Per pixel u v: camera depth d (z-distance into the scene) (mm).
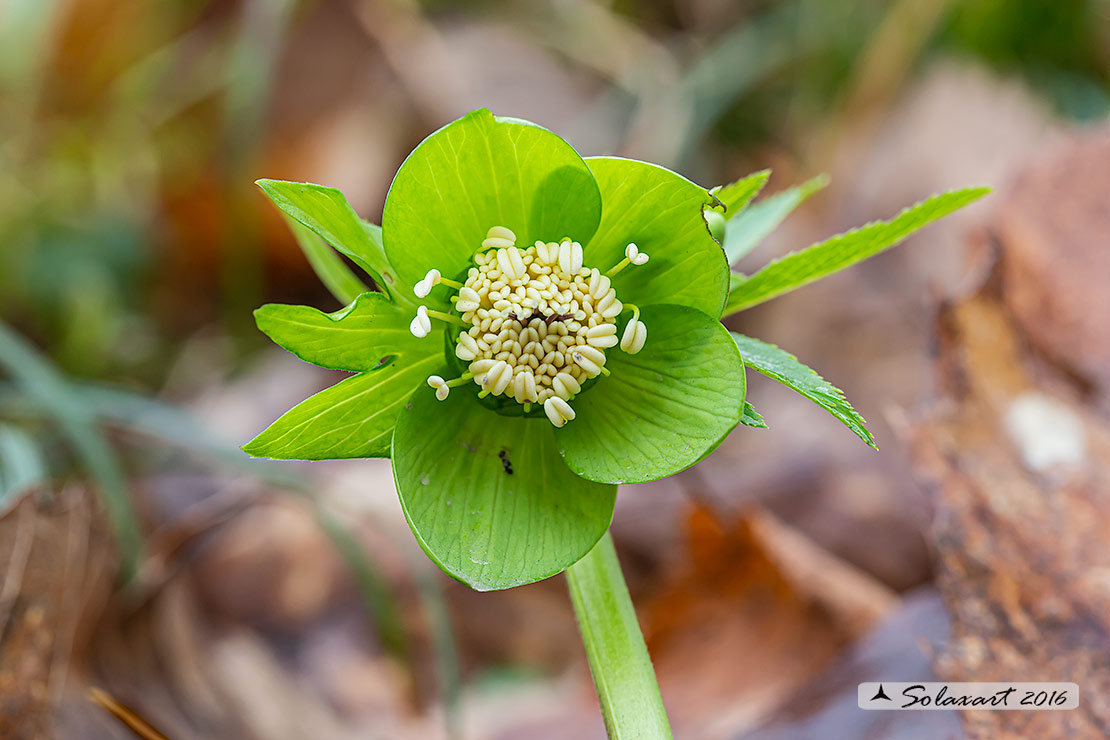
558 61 709
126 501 374
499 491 302
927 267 561
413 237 301
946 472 358
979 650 338
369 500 446
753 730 349
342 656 411
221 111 662
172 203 649
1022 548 347
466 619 427
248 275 604
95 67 698
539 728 386
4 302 597
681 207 299
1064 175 393
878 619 385
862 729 342
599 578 314
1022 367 374
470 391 307
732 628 391
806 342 561
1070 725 329
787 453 466
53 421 425
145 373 595
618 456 301
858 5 689
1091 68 704
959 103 653
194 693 383
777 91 719
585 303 301
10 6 689
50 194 647
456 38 695
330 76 658
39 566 345
